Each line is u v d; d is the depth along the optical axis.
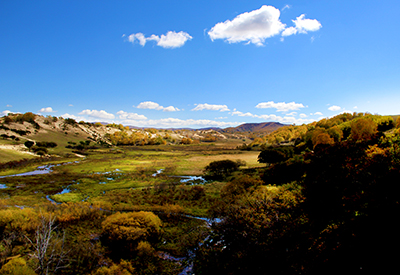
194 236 21.05
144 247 18.30
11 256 14.04
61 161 90.75
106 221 21.44
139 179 57.50
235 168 63.69
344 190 13.57
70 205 29.64
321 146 17.94
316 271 10.67
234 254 15.82
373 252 9.60
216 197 38.12
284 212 17.05
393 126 72.69
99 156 113.69
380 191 11.17
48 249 15.77
